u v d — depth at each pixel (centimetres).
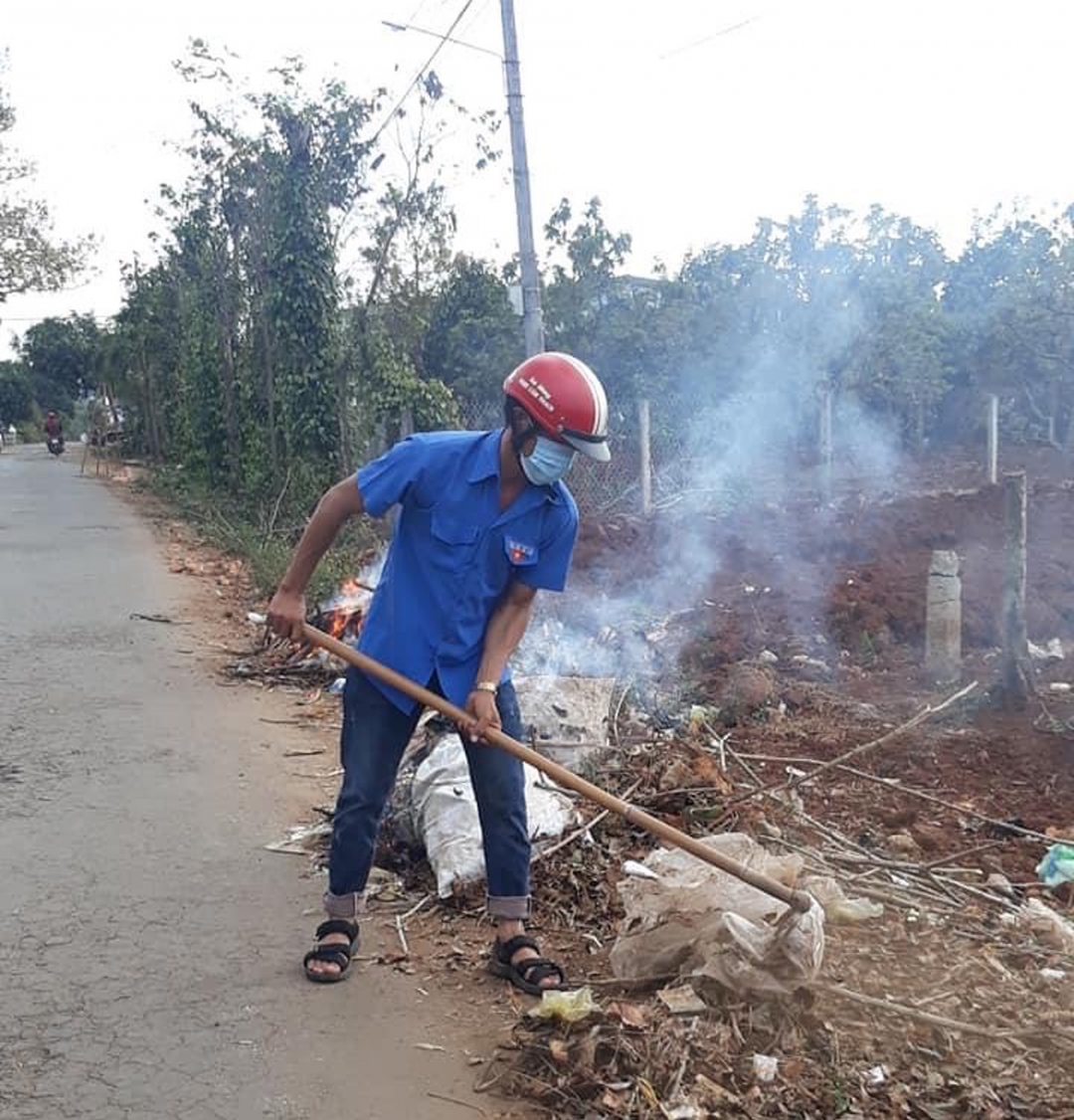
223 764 594
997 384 2381
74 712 682
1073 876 440
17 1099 306
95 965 379
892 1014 339
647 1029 329
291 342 1537
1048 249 2436
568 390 343
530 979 366
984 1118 297
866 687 731
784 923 336
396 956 390
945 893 429
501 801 375
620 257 1994
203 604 1078
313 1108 308
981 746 614
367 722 376
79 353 5772
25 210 2744
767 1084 310
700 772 517
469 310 1975
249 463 1869
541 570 371
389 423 1466
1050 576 1077
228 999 361
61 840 483
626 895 375
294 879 453
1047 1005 349
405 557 370
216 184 1795
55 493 2464
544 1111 308
